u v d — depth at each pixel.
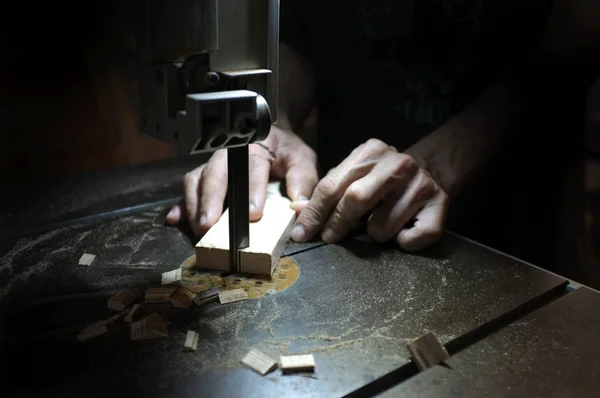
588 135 0.56
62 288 0.39
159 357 0.32
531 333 0.35
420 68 0.59
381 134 0.65
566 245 0.61
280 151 0.55
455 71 0.59
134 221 0.49
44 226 0.48
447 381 0.31
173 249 0.45
